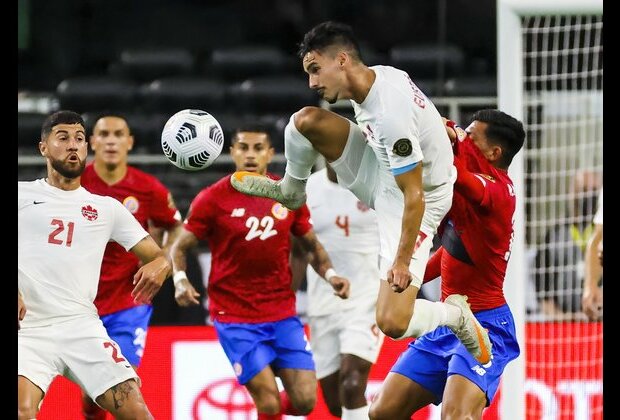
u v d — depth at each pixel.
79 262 22.34
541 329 28.89
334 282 26.84
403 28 50.88
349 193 28.89
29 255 22.08
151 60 48.03
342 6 51.34
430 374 21.47
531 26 32.53
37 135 42.72
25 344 21.75
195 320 34.03
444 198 19.89
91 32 51.22
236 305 26.22
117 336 27.48
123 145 28.39
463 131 21.53
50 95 45.91
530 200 30.00
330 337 29.05
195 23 52.72
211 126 20.64
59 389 29.47
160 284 22.66
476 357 20.44
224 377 29.55
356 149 20.02
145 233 23.12
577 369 28.77
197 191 39.06
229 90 45.50
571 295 29.78
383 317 19.53
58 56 50.62
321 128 19.84
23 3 50.06
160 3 52.62
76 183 22.77
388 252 19.69
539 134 33.69
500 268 21.58
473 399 20.39
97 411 27.62
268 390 25.72
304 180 20.92
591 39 34.34
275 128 42.09
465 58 47.31
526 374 28.78
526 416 28.66
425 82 44.06
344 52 18.95
